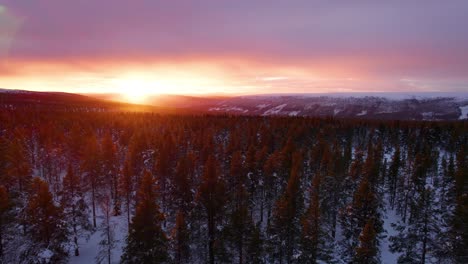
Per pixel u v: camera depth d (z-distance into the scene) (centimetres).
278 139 6869
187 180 3803
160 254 2308
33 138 7075
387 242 3928
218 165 4897
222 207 3403
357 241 3031
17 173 4112
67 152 6294
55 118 10188
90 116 11294
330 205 3928
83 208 3484
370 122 10262
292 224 2956
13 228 2828
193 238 3142
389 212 4912
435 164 5578
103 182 4606
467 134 7238
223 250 2873
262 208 4347
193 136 7356
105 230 3347
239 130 8056
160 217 2497
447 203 3647
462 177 3647
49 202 2778
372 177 4369
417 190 4453
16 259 2620
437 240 2969
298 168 4369
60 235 2836
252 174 4400
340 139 7681
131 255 2281
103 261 3266
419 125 9319
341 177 4319
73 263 3294
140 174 5016
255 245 2719
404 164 5578
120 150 6475
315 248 2552
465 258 2458
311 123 9481
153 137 6825
